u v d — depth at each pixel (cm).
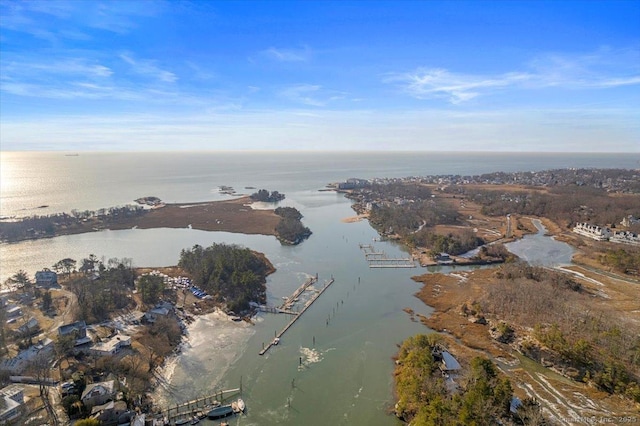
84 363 8225
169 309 11031
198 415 6962
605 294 12419
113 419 6662
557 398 7469
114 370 7831
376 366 8625
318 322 10669
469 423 6022
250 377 8175
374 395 7662
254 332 10069
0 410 6456
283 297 12294
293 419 6994
